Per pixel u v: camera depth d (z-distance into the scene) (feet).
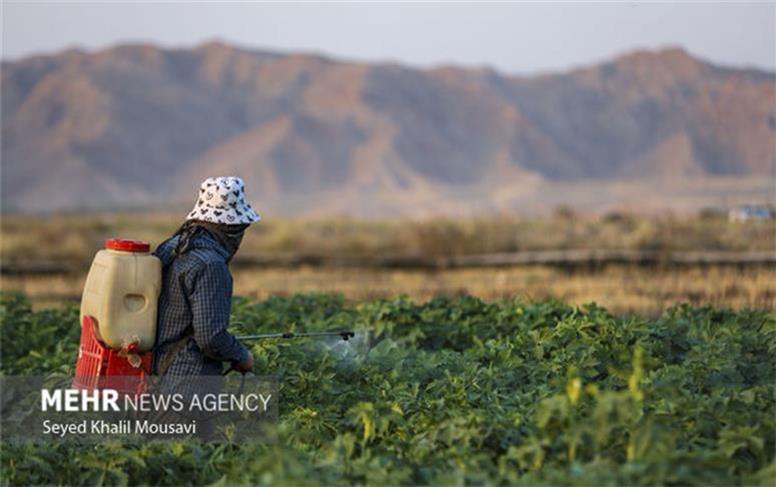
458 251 408.46
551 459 59.93
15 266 359.66
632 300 196.85
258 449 69.36
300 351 94.22
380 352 95.61
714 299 190.60
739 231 380.58
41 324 131.34
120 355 73.41
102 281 72.90
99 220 627.87
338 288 249.96
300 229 501.97
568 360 85.05
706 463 57.52
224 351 73.92
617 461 59.36
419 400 77.82
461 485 55.88
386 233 467.52
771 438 64.18
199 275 73.00
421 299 214.69
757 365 86.12
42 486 67.82
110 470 66.74
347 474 60.29
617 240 387.14
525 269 300.61
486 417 66.64
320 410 79.25
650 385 74.33
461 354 100.73
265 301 138.31
